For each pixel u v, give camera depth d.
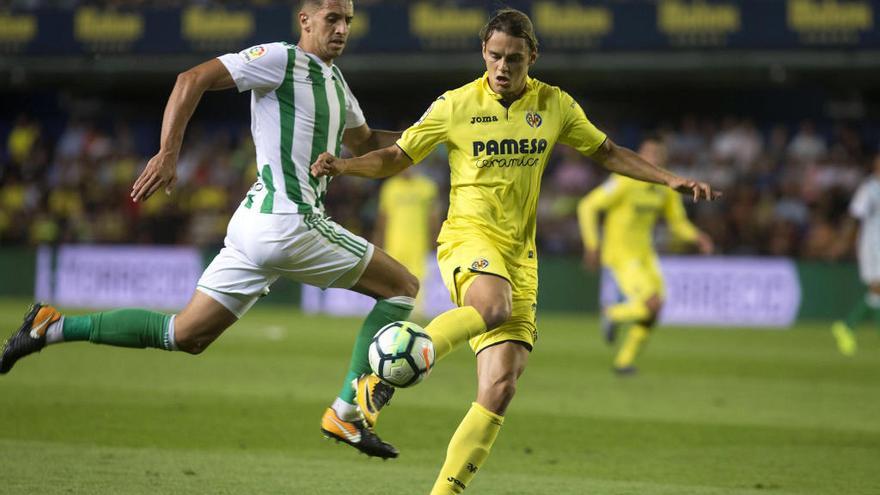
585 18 73.69
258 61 19.30
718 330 64.38
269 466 23.02
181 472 22.03
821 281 68.62
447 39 75.81
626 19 73.12
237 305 19.75
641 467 23.88
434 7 76.00
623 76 76.25
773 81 77.00
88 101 95.50
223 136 90.12
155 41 80.25
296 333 56.47
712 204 77.75
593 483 22.06
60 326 19.56
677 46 72.69
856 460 24.97
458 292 18.41
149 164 18.22
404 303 20.34
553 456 25.06
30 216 86.69
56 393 32.81
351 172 18.17
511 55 18.11
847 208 77.00
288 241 19.44
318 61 19.98
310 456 24.33
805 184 78.12
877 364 46.53
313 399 33.09
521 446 26.25
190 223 83.69
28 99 96.31
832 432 28.91
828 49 70.69
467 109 18.73
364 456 24.48
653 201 41.94
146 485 20.72
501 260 18.33
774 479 22.72
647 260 42.50
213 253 76.00
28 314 19.58
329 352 47.28
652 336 59.78
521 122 18.70
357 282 20.19
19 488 20.16
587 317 70.75
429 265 72.25
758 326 67.81
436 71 77.12
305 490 20.86
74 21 81.50
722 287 69.94
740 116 88.69
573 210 79.88
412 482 21.88
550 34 74.25
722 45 72.06
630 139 88.88
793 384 39.47
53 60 82.19
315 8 19.86
